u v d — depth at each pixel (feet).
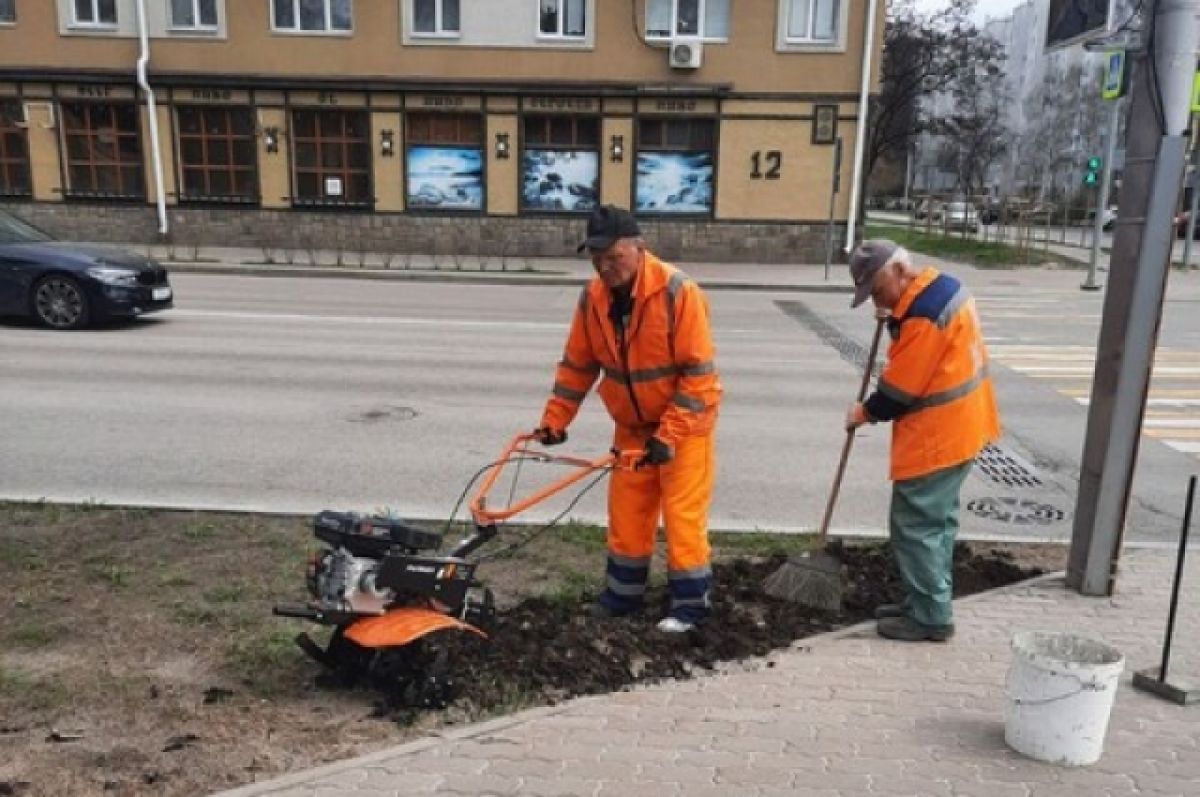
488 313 52.24
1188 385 36.68
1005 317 57.16
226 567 16.78
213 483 22.27
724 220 78.84
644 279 13.57
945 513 14.23
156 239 80.53
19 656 13.47
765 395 33.60
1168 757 11.48
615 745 11.54
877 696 12.89
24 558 16.99
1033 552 18.99
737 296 64.95
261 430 27.07
